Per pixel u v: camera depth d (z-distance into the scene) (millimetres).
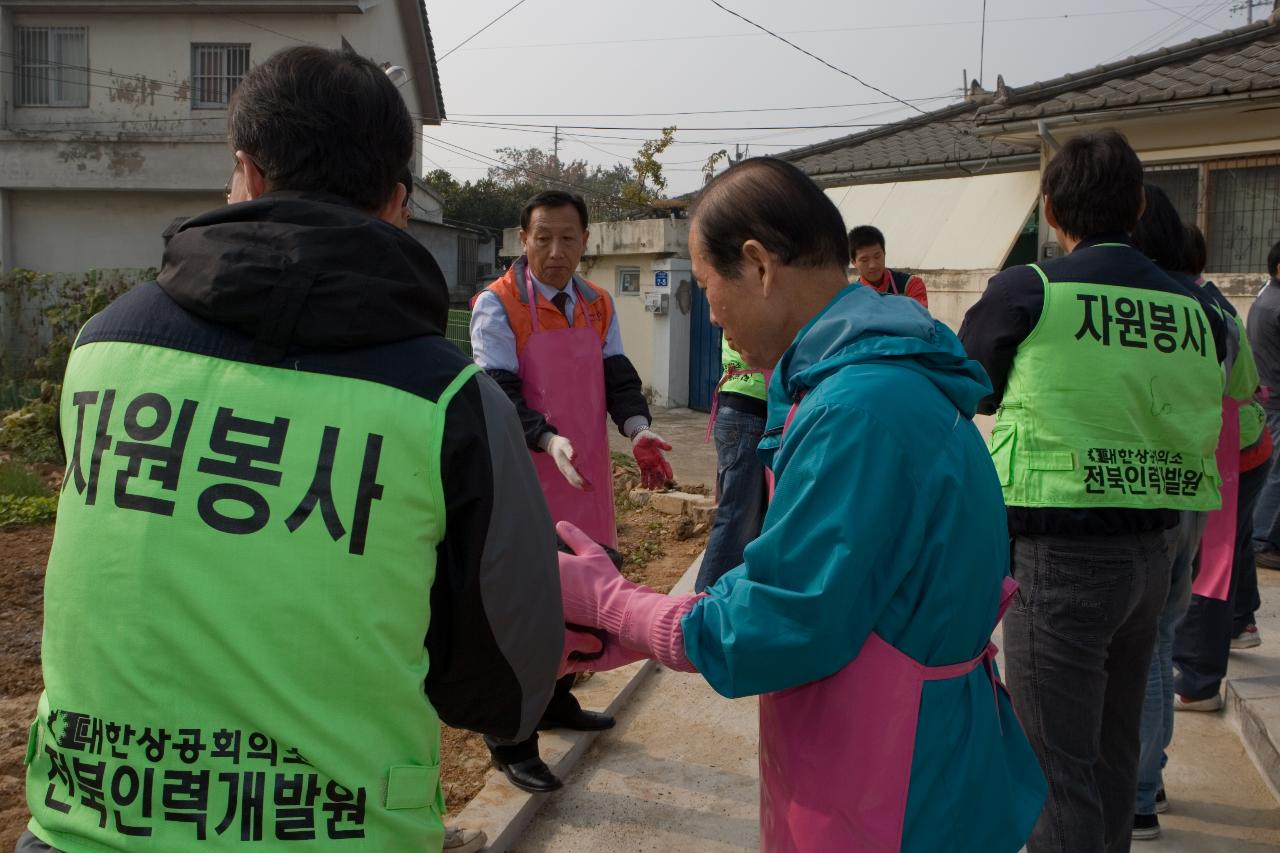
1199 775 3609
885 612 1621
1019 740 1876
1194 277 3734
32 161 18203
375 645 1342
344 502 1343
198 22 18578
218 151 18281
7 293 16312
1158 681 3098
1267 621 4891
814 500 1562
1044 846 2420
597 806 3359
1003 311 2486
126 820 1296
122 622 1322
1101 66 10727
